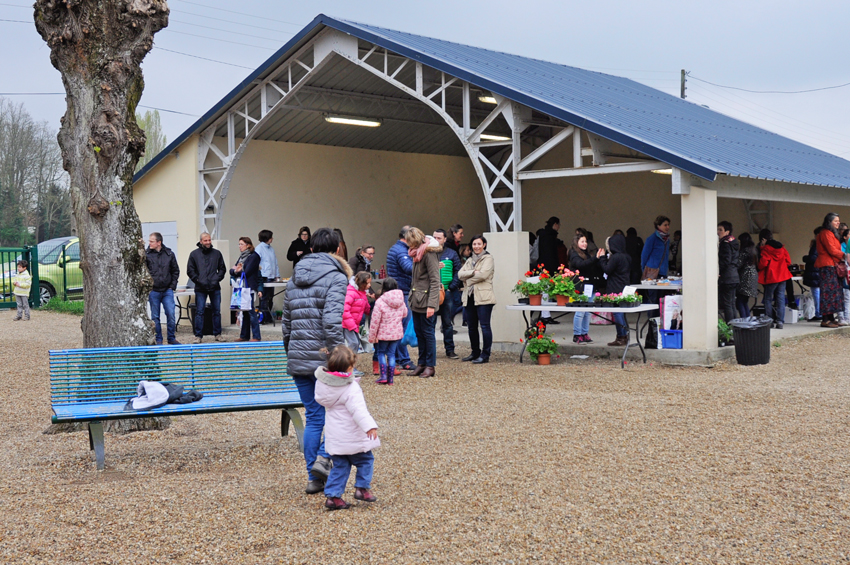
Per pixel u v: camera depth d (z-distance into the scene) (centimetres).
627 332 1070
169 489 497
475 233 2148
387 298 884
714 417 688
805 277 1410
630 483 498
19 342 1323
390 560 382
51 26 673
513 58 1570
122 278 689
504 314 1133
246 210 1652
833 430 635
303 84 1392
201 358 642
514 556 386
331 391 450
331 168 1809
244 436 654
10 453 600
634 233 1540
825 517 434
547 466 538
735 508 450
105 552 395
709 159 1028
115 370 621
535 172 1101
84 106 677
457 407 752
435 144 1981
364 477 462
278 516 444
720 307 1145
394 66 1410
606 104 1293
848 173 1700
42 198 4756
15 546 403
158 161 1623
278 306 1695
